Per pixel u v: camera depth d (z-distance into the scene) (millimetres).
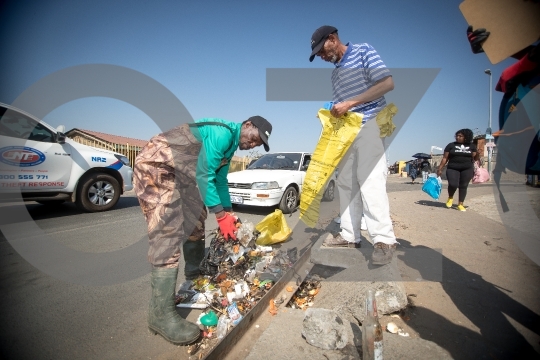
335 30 2930
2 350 1952
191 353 1912
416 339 1869
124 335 2123
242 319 1938
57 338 2088
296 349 1785
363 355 1644
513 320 2123
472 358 1738
